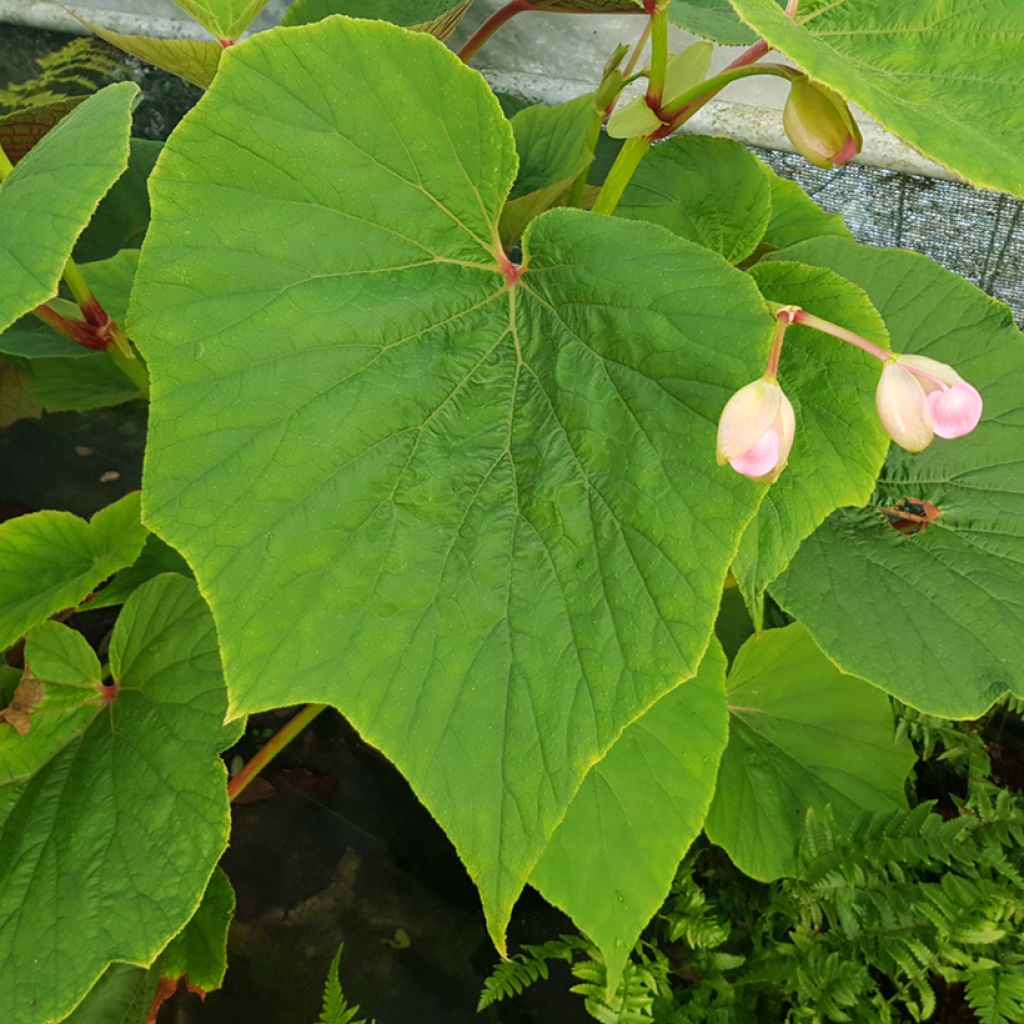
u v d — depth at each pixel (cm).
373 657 24
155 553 49
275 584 24
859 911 43
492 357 27
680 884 47
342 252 26
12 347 40
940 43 26
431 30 42
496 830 24
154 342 24
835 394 30
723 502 23
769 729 47
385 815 55
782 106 61
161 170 24
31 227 25
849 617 34
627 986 42
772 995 46
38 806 33
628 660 24
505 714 24
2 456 68
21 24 72
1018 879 43
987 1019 39
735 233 41
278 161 25
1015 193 20
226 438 24
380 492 25
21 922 31
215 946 42
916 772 54
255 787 56
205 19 32
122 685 36
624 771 36
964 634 34
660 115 32
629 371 25
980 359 37
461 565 25
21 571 39
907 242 64
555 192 40
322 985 50
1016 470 36
